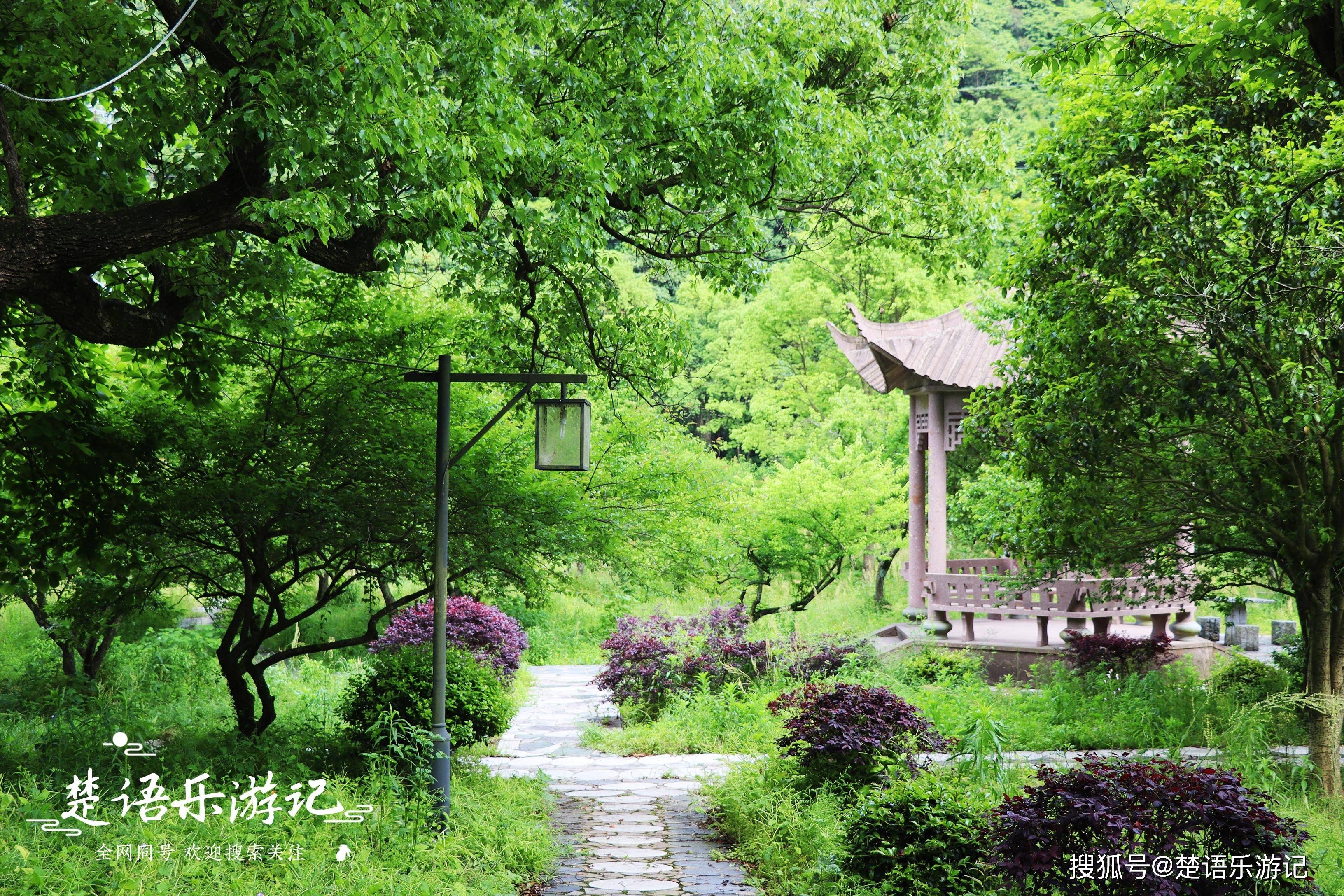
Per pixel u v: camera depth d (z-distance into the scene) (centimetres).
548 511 875
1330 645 893
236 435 829
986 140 1092
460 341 955
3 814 553
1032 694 1218
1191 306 735
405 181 653
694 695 1256
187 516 826
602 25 809
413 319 905
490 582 955
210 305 719
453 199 618
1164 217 762
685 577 1034
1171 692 1157
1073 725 1091
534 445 937
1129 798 496
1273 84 579
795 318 2805
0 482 816
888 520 1878
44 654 1227
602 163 736
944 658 1377
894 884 564
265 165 605
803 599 1969
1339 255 669
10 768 679
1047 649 1362
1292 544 866
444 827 690
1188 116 796
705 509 1008
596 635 2188
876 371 1795
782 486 1892
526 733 1241
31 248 555
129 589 895
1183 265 756
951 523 2238
